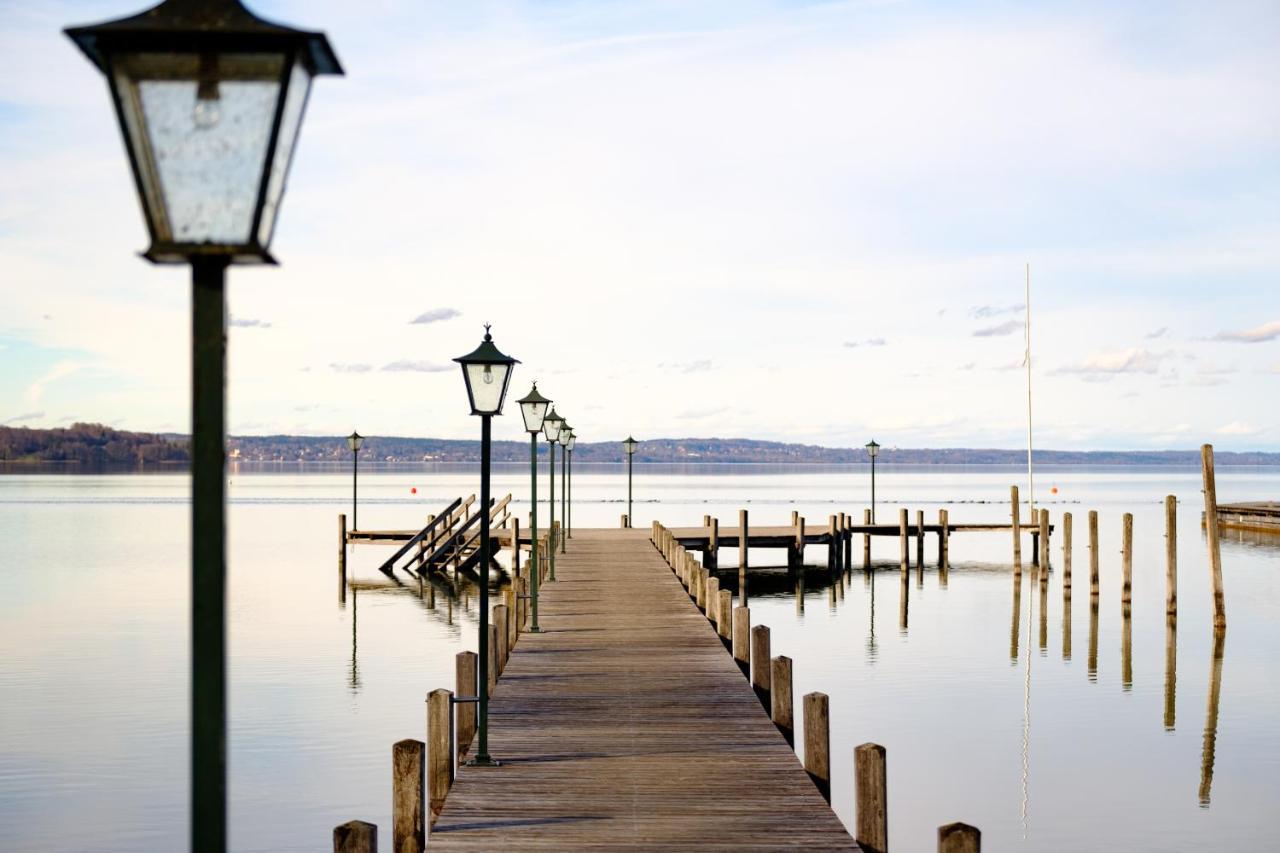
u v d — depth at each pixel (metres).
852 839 7.73
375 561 42.78
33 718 17.00
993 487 142.50
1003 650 24.19
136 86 3.20
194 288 3.27
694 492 116.75
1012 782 14.64
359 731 16.69
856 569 42.09
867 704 18.81
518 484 145.88
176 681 19.67
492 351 10.54
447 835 7.82
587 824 8.05
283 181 3.40
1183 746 16.39
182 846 11.88
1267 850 12.30
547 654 15.27
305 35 3.19
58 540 50.41
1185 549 49.22
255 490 121.38
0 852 11.67
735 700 12.27
